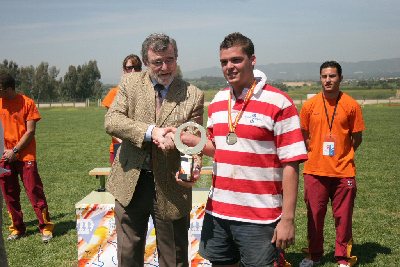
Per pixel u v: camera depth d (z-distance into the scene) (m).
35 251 6.32
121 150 3.80
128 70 6.10
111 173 3.85
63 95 108.69
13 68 105.81
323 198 5.49
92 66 109.88
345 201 5.43
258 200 3.26
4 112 6.68
